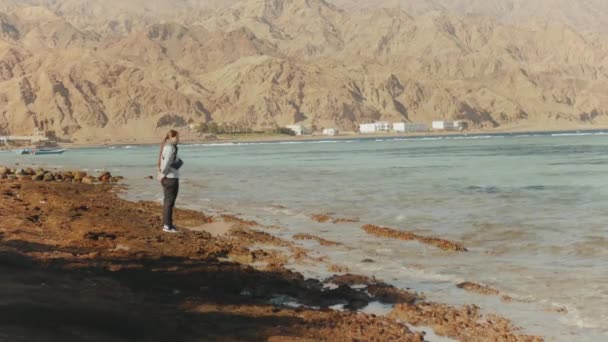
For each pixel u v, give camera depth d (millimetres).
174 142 20875
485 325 11180
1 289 10781
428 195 34344
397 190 37875
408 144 189625
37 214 23469
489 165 67375
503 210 27000
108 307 10391
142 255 16188
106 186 43500
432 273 15297
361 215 26594
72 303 10305
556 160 75250
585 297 12766
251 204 31562
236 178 53000
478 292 13422
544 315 11727
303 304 12539
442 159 85812
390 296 13109
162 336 9289
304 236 20703
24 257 14328
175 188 20984
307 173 58406
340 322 10992
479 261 16594
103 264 14609
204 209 29609
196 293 12438
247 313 11117
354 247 18969
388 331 10641
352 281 14484
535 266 15773
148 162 96500
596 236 19656
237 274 14406
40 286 11391
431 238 19859
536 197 32438
